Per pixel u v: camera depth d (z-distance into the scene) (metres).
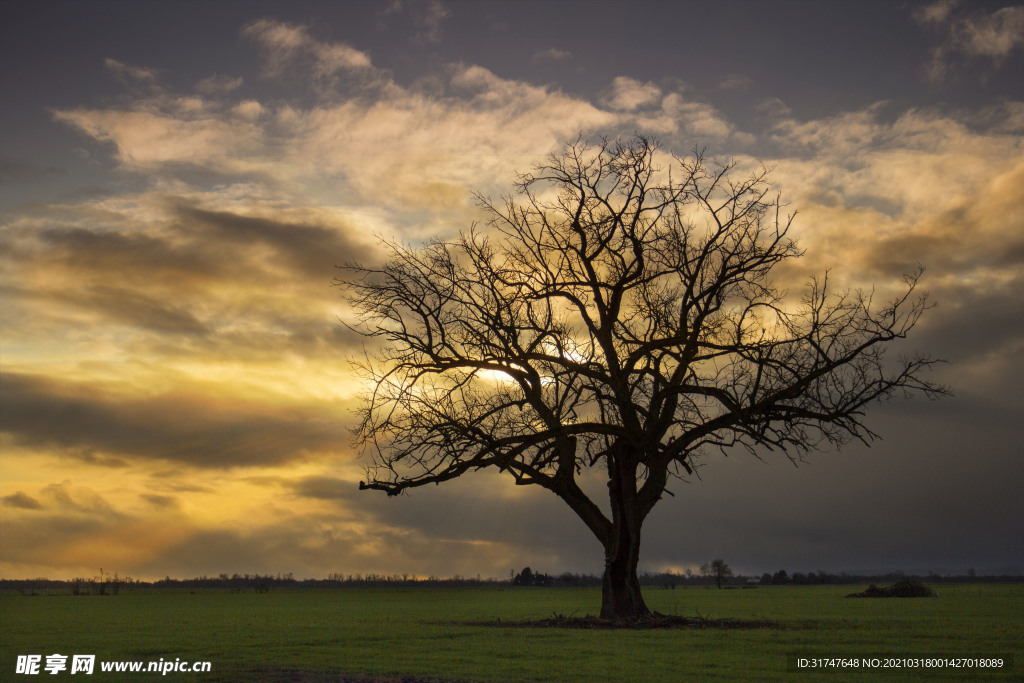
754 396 26.28
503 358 29.06
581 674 16.45
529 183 29.81
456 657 19.69
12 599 80.50
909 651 20.62
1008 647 21.66
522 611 46.38
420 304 29.30
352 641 24.52
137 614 44.59
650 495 29.61
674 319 28.31
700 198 28.72
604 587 30.20
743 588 117.06
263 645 23.42
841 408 26.66
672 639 23.89
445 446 28.08
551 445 29.50
